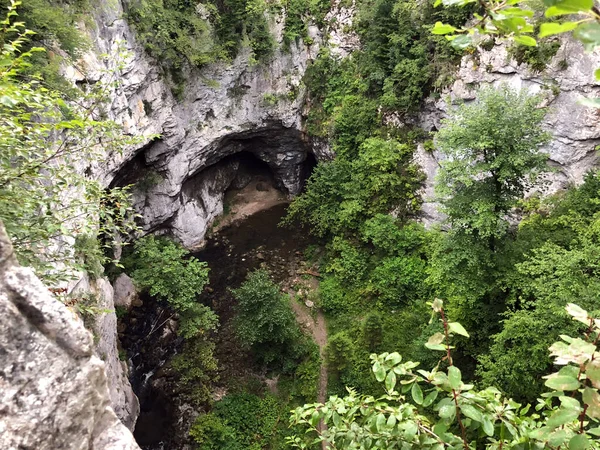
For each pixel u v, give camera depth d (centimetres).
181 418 1988
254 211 3391
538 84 1892
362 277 2444
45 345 284
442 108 2242
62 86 1216
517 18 212
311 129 2970
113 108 1900
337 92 2802
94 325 1402
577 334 1184
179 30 2320
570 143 1867
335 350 2023
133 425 1878
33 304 286
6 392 265
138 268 2405
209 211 3148
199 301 2570
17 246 614
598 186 1695
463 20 2050
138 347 2255
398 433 428
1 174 605
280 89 2903
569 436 312
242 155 3506
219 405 2002
